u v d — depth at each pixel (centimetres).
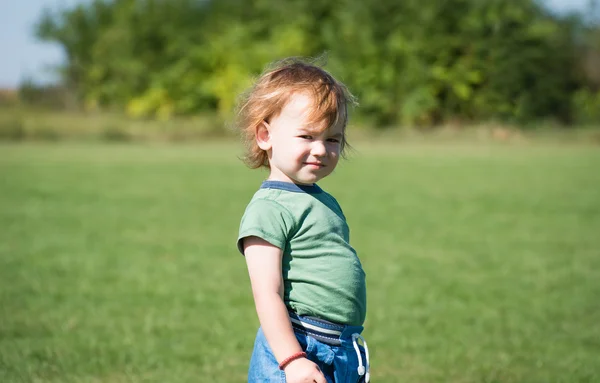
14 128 5206
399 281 909
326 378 321
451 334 678
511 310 768
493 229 1355
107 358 593
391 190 2102
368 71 5891
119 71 6838
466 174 2662
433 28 5797
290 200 324
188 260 1036
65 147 4488
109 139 5372
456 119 5806
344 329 328
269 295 310
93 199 1825
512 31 5597
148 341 643
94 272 945
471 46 5688
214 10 6806
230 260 1038
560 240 1234
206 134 5612
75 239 1216
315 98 319
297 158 320
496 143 5266
